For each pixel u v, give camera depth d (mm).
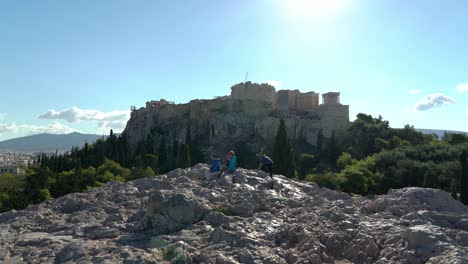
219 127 137500
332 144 116062
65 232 16547
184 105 151250
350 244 13273
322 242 13531
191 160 116688
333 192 21031
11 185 99062
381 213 15930
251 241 13508
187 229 15219
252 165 118062
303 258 12234
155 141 139625
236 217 16234
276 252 12898
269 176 24281
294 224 14992
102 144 129375
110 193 22391
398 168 85250
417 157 92625
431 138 130750
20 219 19188
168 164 108250
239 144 131875
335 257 13000
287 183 23406
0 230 17547
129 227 16344
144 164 101688
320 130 127438
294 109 150000
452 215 14820
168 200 16047
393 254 12000
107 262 12500
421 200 16953
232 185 21156
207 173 23812
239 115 140125
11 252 14617
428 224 13672
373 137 120562
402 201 16469
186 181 23594
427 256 11531
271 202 18688
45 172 81750
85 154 116875
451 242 12000
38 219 18797
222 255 12305
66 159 116062
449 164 76938
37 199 67250
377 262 11812
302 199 20031
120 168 89875
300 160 113500
